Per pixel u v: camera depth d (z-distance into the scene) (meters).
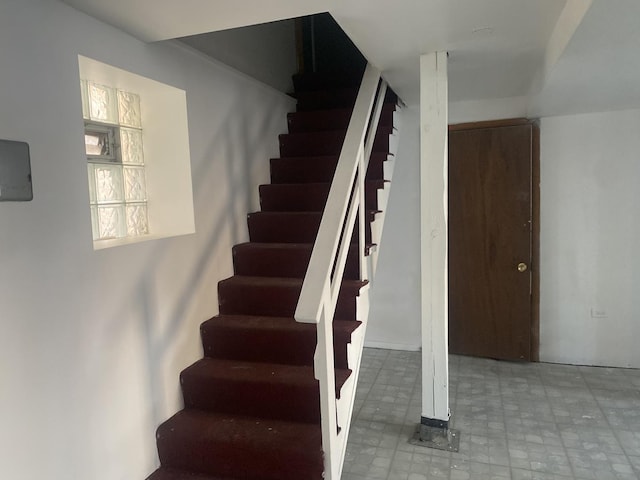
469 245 3.77
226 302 2.69
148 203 2.46
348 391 2.21
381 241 4.03
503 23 1.99
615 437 2.61
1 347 1.46
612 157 3.43
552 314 3.69
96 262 1.83
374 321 4.16
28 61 1.54
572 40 1.79
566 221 3.57
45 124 1.61
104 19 1.84
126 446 1.99
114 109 2.22
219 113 2.70
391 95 3.45
